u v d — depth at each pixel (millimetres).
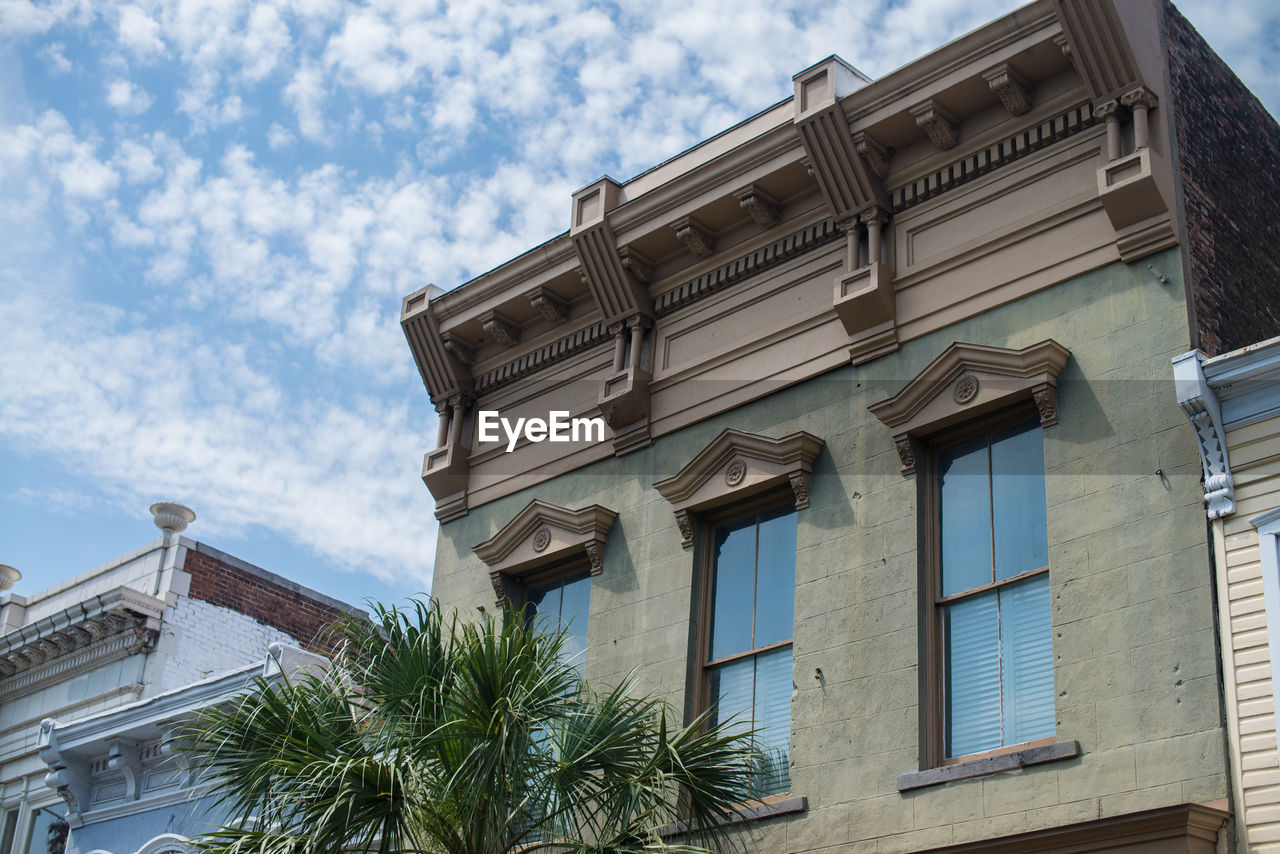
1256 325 15336
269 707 13594
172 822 19281
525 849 13078
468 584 19000
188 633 24781
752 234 17562
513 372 19766
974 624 14266
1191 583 12688
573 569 18234
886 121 16047
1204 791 11914
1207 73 16406
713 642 16359
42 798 24312
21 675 25641
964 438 15070
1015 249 15211
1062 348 14234
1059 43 14867
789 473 15969
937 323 15547
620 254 18203
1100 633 13055
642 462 17766
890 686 14289
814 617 15219
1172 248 14109
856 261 16328
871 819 13812
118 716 20016
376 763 12680
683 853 12422
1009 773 13055
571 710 13641
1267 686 11930
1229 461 12859
